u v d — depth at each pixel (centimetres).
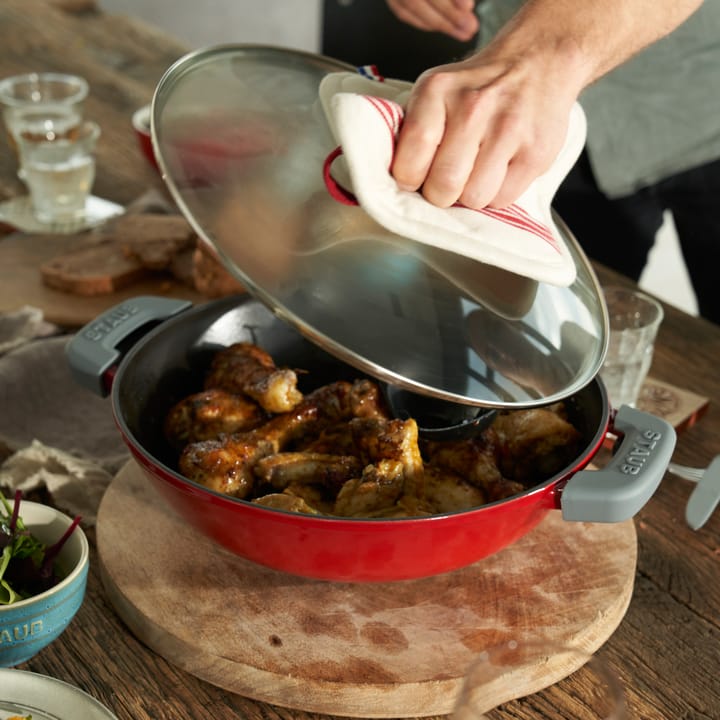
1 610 91
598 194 210
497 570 108
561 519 117
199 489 93
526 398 92
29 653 96
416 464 103
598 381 111
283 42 475
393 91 102
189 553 110
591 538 114
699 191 205
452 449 110
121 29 263
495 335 93
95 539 116
